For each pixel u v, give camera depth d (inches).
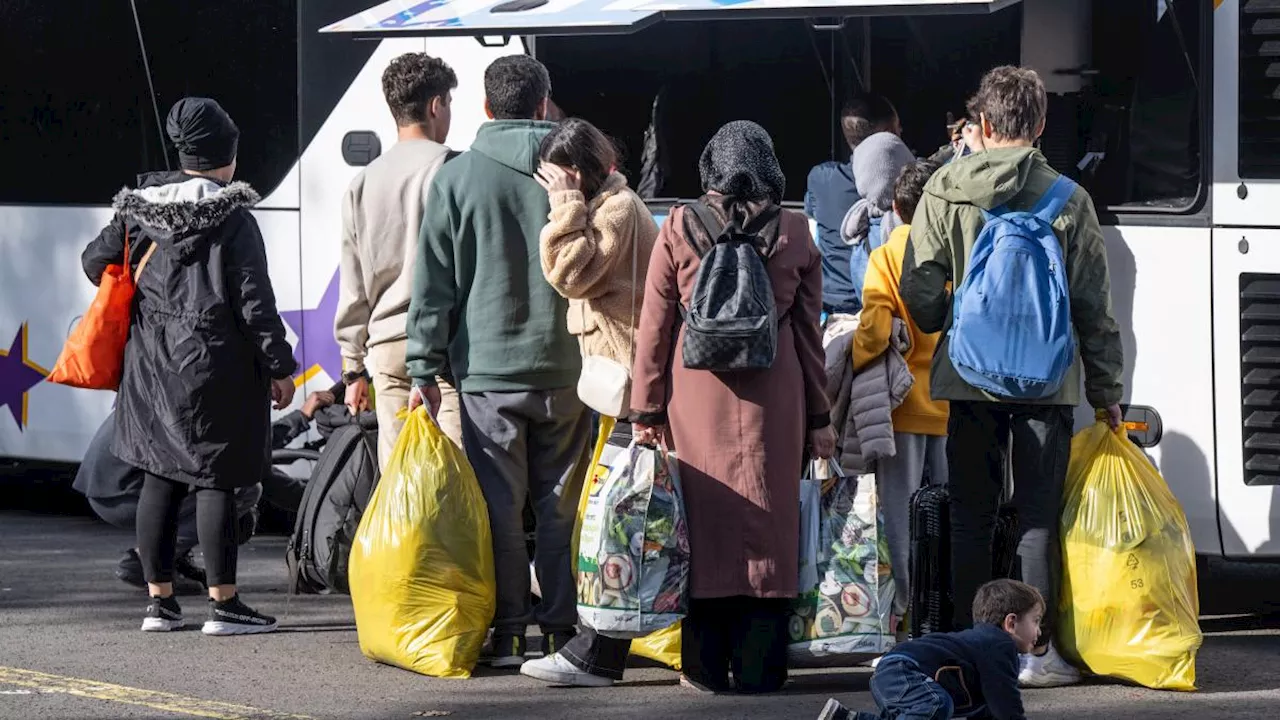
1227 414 402.3
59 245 557.0
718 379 339.9
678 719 328.2
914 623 356.8
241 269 388.8
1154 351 406.0
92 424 554.6
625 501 339.9
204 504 393.4
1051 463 350.0
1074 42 414.0
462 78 470.9
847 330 381.1
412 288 363.9
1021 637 294.2
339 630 404.2
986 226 345.7
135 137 542.0
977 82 426.0
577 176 349.1
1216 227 402.3
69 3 550.6
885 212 394.6
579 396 350.9
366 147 497.0
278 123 508.1
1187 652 349.4
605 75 447.8
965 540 352.2
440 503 361.4
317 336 502.6
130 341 395.9
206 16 521.7
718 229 339.3
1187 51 404.5
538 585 371.2
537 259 360.5
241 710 334.6
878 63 432.8
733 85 440.1
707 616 348.5
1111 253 408.5
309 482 413.7
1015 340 340.5
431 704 339.6
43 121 558.9
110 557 498.6
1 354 569.6
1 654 378.9
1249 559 406.3
